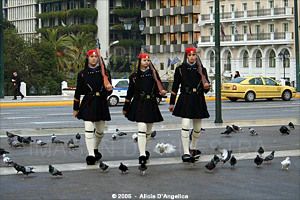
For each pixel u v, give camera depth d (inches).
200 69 516.4
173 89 520.4
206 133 727.7
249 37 3435.0
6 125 946.7
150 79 503.8
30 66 2906.0
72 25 4594.0
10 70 2815.0
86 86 499.5
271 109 1302.9
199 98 514.6
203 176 448.1
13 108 1429.6
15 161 521.7
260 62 3435.0
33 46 3014.3
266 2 3378.4
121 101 1529.3
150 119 498.9
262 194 390.9
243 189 405.1
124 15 4547.2
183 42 4119.1
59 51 3627.0
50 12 4837.6
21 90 2055.9
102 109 502.9
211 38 3622.0
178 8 4084.6
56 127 887.7
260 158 480.4
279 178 440.5
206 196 386.0
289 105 1462.8
